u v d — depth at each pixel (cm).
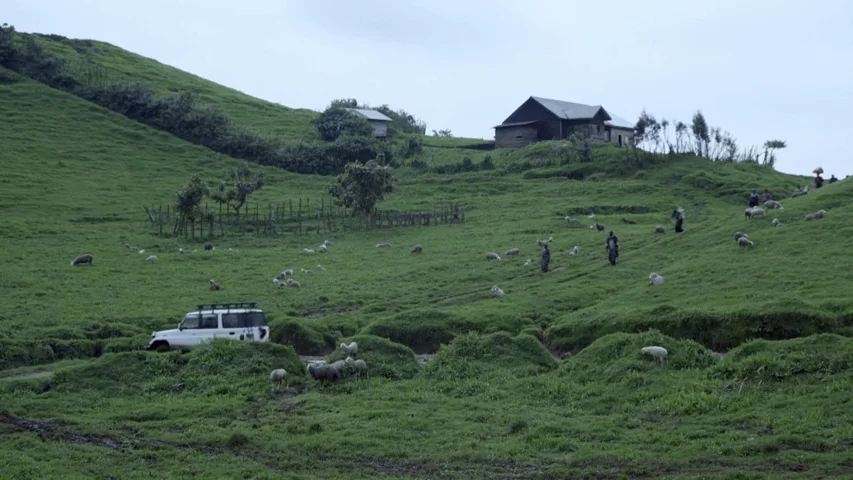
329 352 4438
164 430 2673
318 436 2533
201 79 17612
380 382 3247
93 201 8962
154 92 13562
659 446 2325
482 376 3238
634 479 2064
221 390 3142
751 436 2344
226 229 8219
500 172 10962
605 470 2141
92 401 3055
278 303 5428
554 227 7738
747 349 3044
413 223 8406
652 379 2947
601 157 10912
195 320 3909
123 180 10062
